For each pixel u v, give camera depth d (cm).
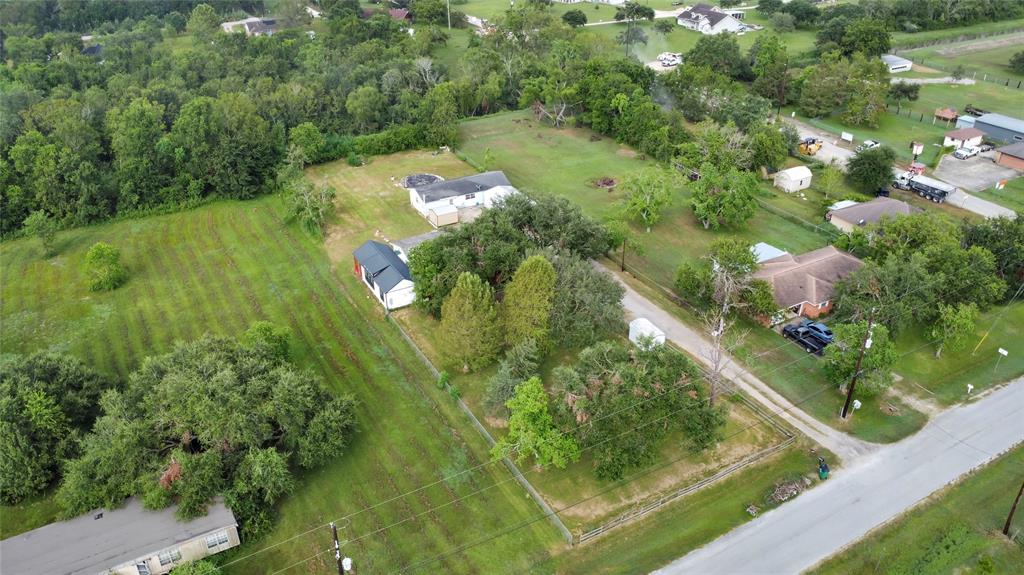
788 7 17612
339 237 7900
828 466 4678
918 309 5634
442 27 18000
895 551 4050
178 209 8669
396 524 4294
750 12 19500
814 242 7631
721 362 5694
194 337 6178
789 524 4244
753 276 6369
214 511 4109
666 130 9869
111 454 4184
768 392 5378
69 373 4856
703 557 4038
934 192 8581
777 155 9212
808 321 6162
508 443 4534
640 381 4444
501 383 4841
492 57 12569
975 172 9500
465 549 4122
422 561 4050
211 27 15350
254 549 4128
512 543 4159
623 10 17850
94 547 3878
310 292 6862
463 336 5309
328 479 4631
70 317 6512
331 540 4184
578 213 6744
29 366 4756
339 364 5791
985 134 10594
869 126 11325
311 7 19962
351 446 4906
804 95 11706
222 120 9106
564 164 10025
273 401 4506
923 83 13375
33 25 15600
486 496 4497
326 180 9481
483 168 9838
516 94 12525
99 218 8350
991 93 12738
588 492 4500
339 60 12294
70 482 4147
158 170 8725
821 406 5228
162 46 13012
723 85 11081
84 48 14338
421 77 11869
